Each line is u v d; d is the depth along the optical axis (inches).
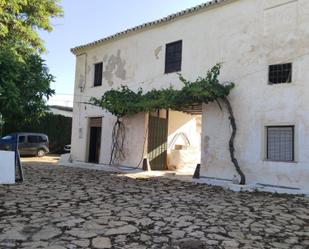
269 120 447.5
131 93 612.7
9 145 459.5
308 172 408.5
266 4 463.2
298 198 385.4
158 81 600.4
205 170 515.2
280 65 445.7
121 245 208.2
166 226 252.2
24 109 498.0
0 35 693.3
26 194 355.9
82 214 277.0
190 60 549.6
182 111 639.8
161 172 617.0
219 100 502.9
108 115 693.3
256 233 244.4
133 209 302.4
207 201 356.2
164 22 592.7
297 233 248.2
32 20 810.8
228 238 229.8
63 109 1337.4
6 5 709.9
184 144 721.6
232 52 495.8
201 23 540.1
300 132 418.9
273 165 439.2
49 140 1121.4
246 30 482.3
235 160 473.4
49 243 206.8
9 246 199.8
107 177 530.0
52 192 373.1
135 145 639.1
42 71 513.7
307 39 420.8
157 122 655.1
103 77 717.3
